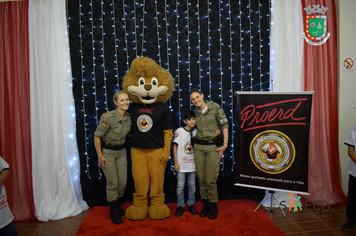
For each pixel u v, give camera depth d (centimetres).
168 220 246
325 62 291
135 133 249
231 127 302
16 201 268
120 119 246
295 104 250
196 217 252
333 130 292
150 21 289
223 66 297
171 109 296
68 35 282
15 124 268
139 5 288
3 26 267
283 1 290
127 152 294
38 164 273
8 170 178
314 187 285
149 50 290
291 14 289
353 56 298
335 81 294
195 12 293
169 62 293
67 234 233
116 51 288
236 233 221
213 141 253
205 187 260
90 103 289
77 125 288
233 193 305
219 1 294
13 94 268
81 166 291
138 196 254
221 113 255
